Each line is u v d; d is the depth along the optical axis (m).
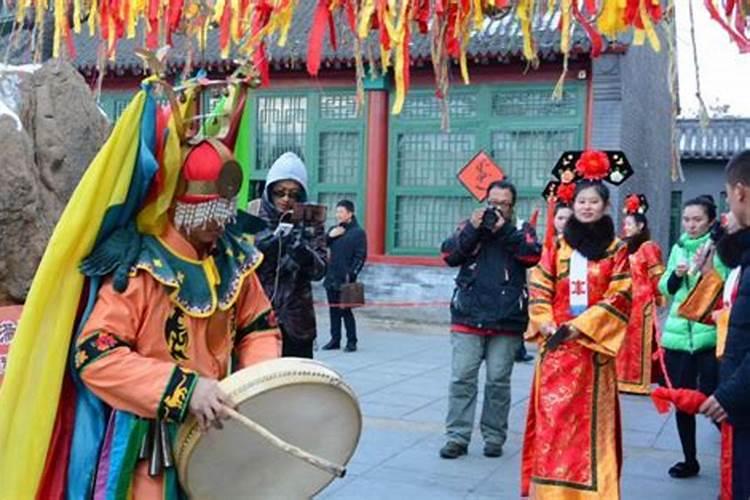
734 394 2.82
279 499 2.43
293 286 4.54
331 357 9.93
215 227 2.38
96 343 2.23
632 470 5.50
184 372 2.21
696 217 5.70
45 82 3.42
